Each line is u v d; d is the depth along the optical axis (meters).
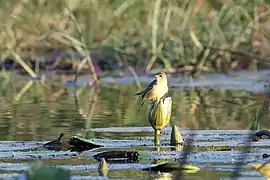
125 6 19.55
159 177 6.49
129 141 8.45
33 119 10.44
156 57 17.97
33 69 18.61
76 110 11.52
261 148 7.90
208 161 7.21
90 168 6.90
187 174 6.59
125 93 14.30
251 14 19.36
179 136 8.20
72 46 17.91
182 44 18.20
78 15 19.53
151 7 19.41
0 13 19.48
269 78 16.30
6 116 10.82
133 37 18.84
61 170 4.52
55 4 19.97
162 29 18.78
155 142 8.37
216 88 14.98
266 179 6.37
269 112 10.89
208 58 17.98
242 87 15.05
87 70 17.84
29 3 19.80
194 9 19.00
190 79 16.80
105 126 9.71
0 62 18.69
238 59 18.25
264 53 18.48
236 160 7.25
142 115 10.85
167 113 8.45
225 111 11.31
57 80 16.88
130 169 6.86
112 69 17.73
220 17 19.08
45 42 19.19
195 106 12.04
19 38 19.20
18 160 7.35
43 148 8.03
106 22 19.45
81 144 8.11
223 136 8.75
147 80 16.69
